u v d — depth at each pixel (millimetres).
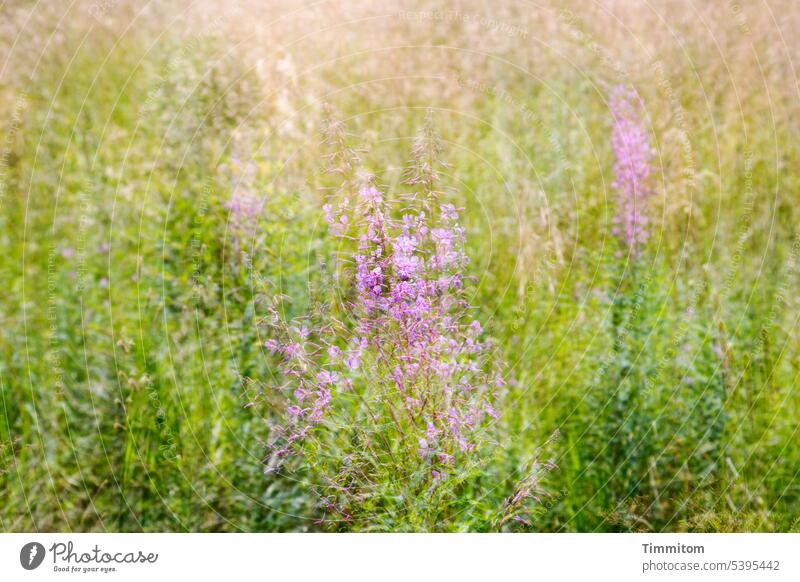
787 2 4848
